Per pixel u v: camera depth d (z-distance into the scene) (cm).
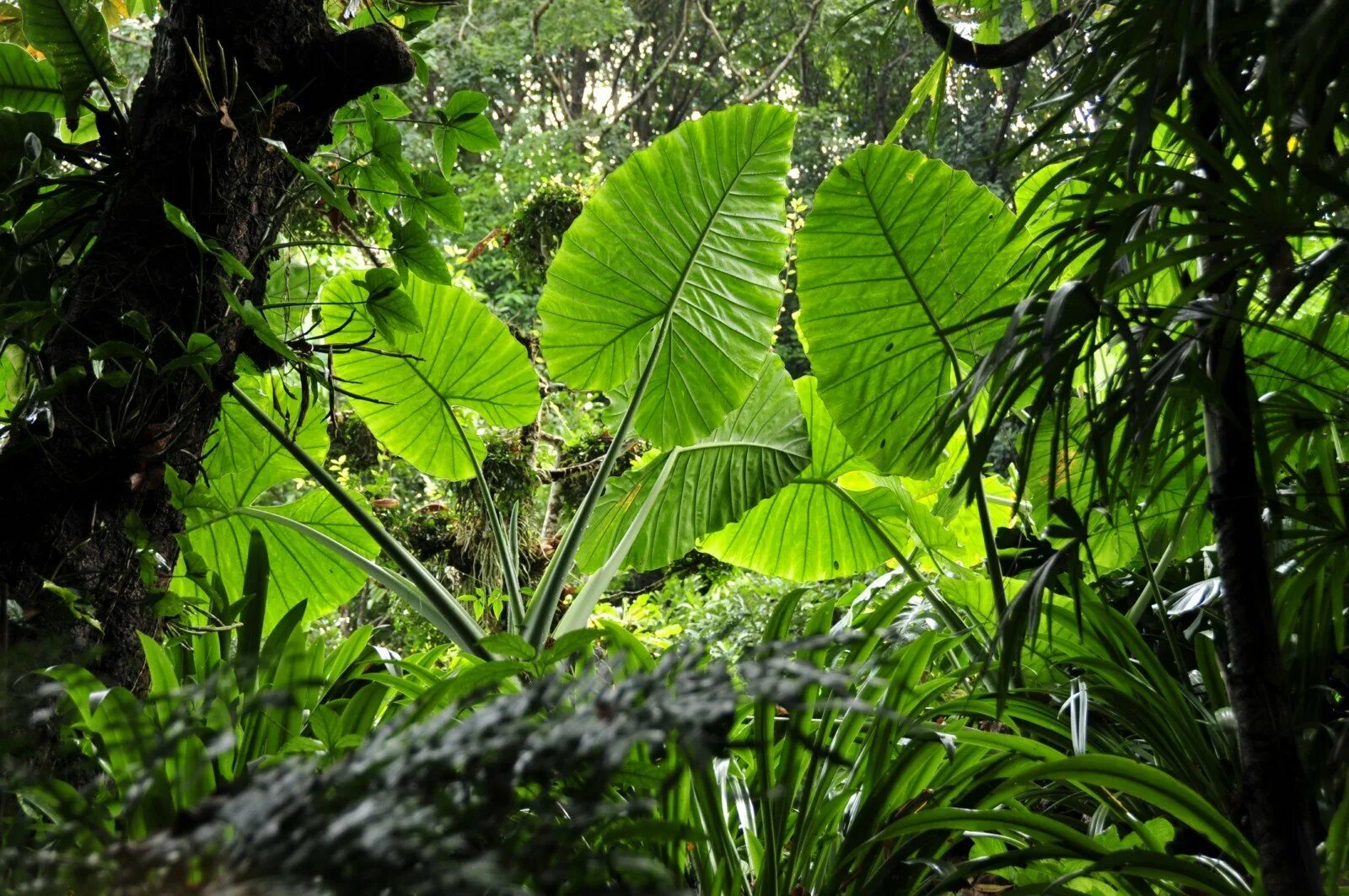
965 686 185
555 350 253
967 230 220
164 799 107
